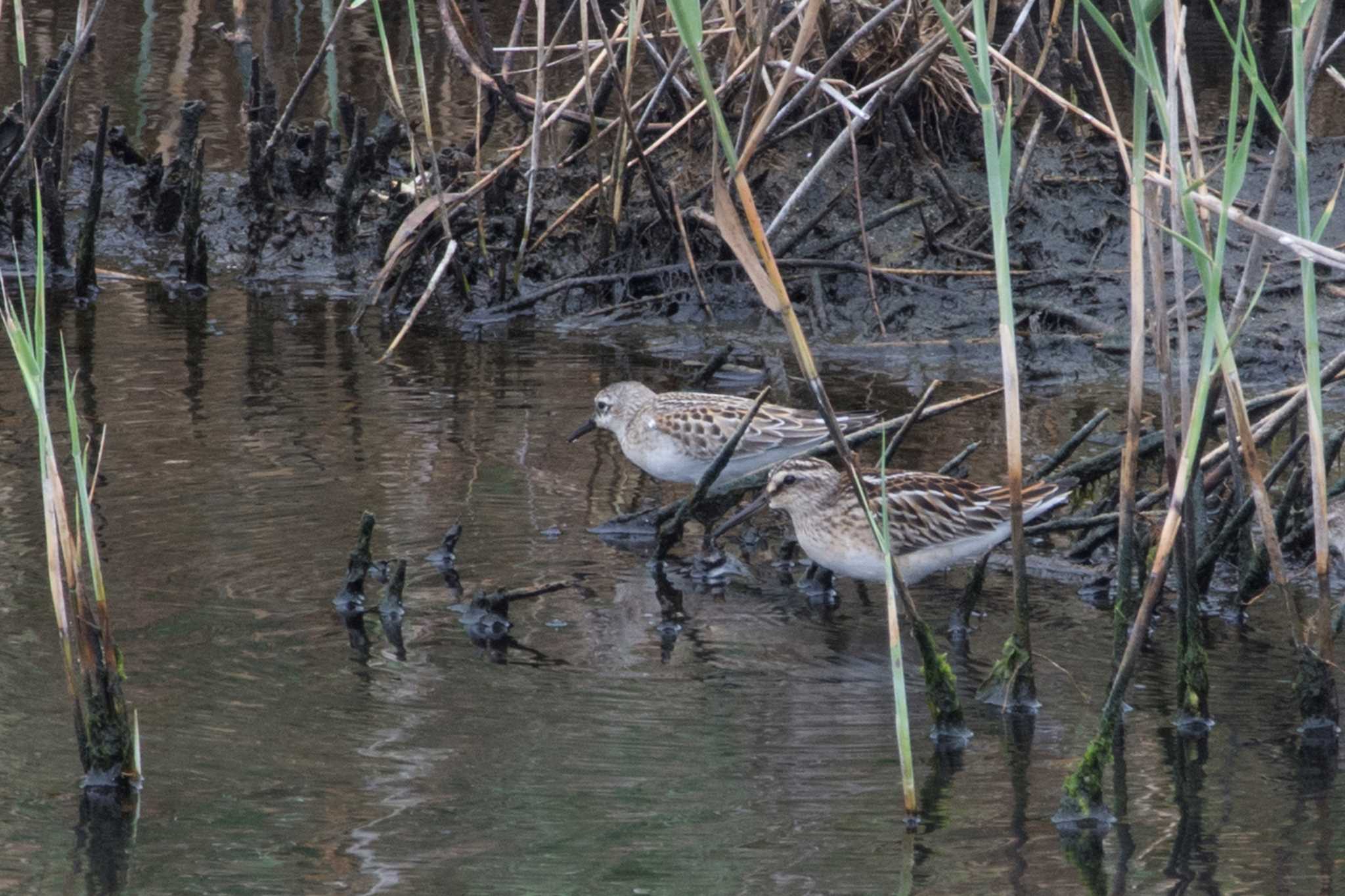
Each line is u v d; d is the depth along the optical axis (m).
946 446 15.11
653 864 8.14
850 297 19.94
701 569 12.62
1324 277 18.88
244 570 12.09
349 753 9.38
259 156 22.06
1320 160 21.27
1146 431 15.35
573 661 10.84
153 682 10.27
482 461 14.80
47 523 8.84
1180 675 9.84
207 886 7.93
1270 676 10.58
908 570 11.74
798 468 12.25
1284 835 8.47
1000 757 9.41
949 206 20.95
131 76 27.48
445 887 7.91
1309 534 12.61
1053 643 11.16
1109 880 8.01
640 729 9.77
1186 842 8.40
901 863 8.19
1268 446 14.41
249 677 10.39
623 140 19.61
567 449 15.25
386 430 15.52
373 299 19.55
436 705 10.05
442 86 27.31
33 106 20.23
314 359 17.95
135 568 12.04
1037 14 23.84
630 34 14.17
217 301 20.39
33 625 10.88
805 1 16.94
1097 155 21.94
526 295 20.44
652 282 20.69
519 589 11.82
